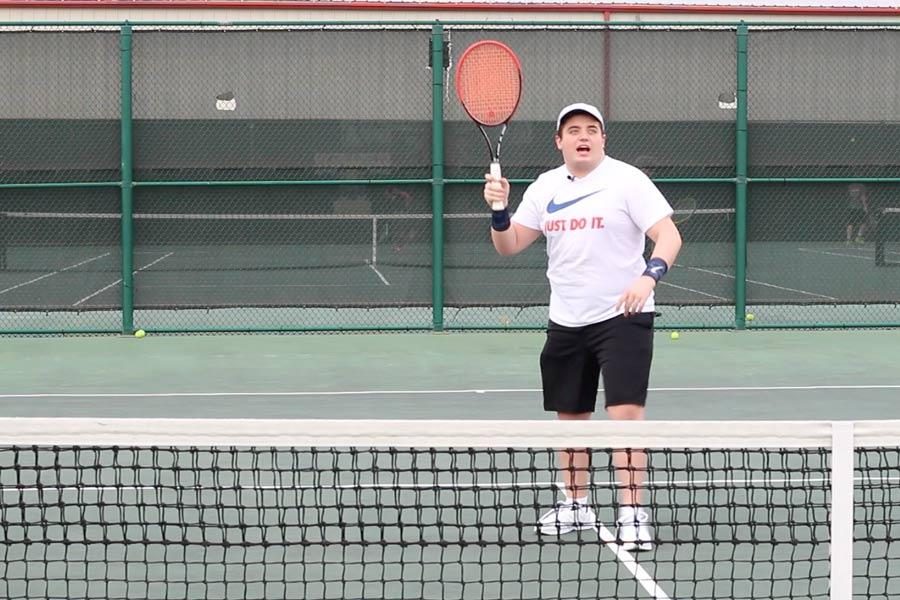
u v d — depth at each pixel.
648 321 6.43
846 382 12.57
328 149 15.84
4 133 15.66
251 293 15.94
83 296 15.90
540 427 4.67
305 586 5.29
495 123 6.84
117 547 6.36
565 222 6.41
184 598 5.53
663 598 5.50
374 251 15.99
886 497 7.31
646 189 6.32
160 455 8.59
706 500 7.37
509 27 15.78
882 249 16.20
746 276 16.23
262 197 15.90
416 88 15.84
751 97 16.05
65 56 15.66
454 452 5.50
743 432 4.62
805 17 22.00
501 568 5.31
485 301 16.08
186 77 15.75
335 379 12.84
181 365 13.84
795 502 7.33
